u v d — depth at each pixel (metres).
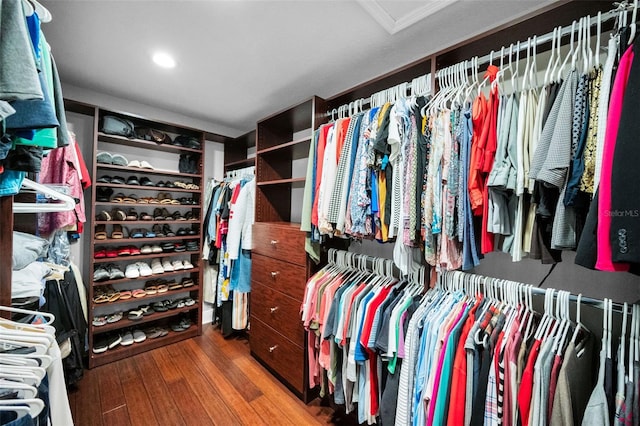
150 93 2.17
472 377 0.90
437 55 1.20
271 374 1.97
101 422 1.50
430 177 1.06
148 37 1.46
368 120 1.27
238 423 1.52
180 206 2.56
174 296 2.68
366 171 1.22
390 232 1.17
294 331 1.75
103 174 2.27
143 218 2.35
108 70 1.81
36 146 0.73
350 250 1.91
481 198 0.96
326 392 1.65
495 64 1.21
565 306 0.88
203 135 2.62
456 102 1.11
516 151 0.90
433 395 0.97
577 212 0.80
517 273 1.26
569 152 0.76
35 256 0.97
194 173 2.66
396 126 1.14
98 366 2.03
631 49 0.66
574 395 0.75
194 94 2.18
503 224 0.95
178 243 2.59
